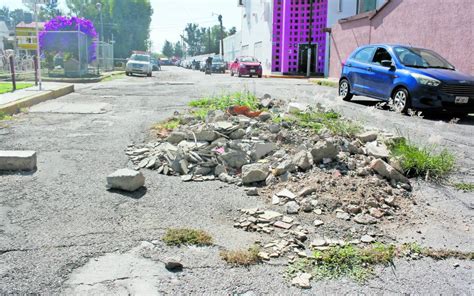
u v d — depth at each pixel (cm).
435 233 357
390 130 727
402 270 298
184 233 334
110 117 794
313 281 280
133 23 7594
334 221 370
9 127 697
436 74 903
